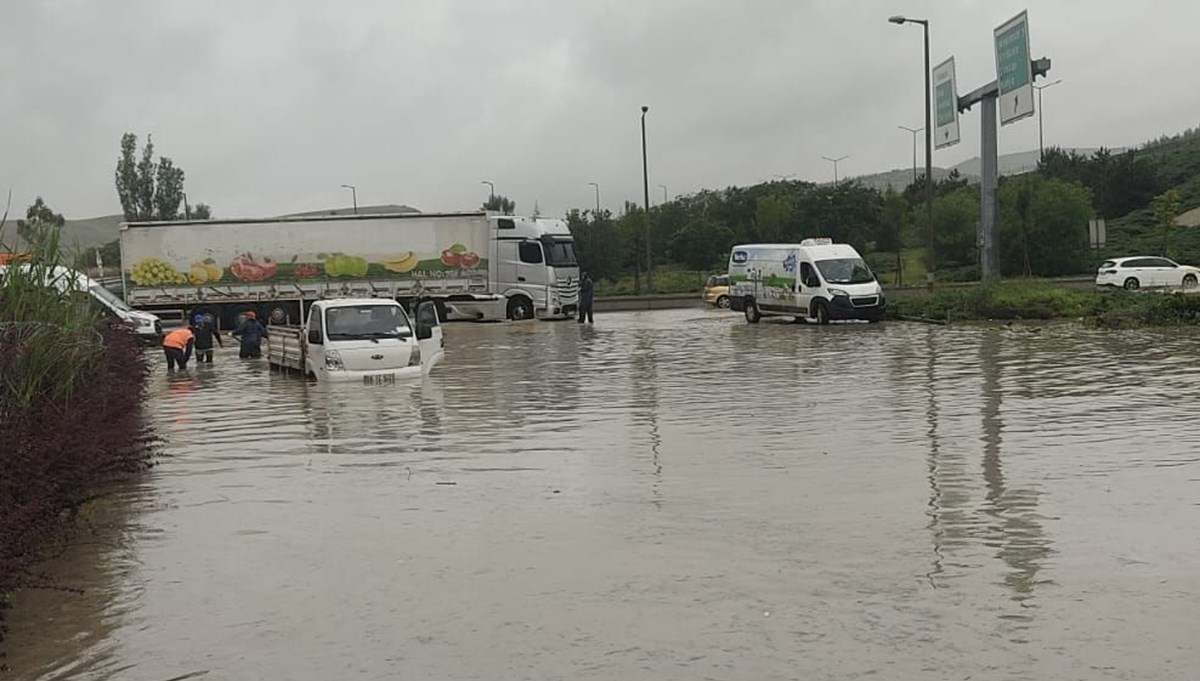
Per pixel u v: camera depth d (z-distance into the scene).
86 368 12.12
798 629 6.20
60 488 8.95
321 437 14.15
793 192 77.94
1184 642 5.87
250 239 43.16
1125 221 70.06
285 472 11.70
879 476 10.52
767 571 7.38
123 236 42.47
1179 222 68.19
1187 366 19.73
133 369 15.52
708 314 45.28
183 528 9.19
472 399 17.81
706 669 5.65
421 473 11.38
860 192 71.25
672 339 31.09
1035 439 12.39
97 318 13.15
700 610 6.60
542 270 43.38
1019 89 36.81
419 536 8.64
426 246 44.03
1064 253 58.28
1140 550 7.68
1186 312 30.17
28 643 6.40
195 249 42.84
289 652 6.11
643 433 13.71
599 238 66.31
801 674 5.54
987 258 39.59
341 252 43.69
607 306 54.06
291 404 17.84
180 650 6.21
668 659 5.81
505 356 26.64
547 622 6.46
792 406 15.88
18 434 8.70
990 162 39.56
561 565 7.68
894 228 64.44
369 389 19.67
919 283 56.34
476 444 13.19
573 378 20.91
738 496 9.80
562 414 15.74
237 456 12.84
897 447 12.12
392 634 6.34
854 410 15.24
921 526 8.51
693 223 72.00
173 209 74.06
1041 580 7.02
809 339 29.44
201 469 12.02
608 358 25.34
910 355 23.59
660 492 10.09
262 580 7.56
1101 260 58.84
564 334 34.75
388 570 7.70
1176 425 13.10
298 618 6.70
